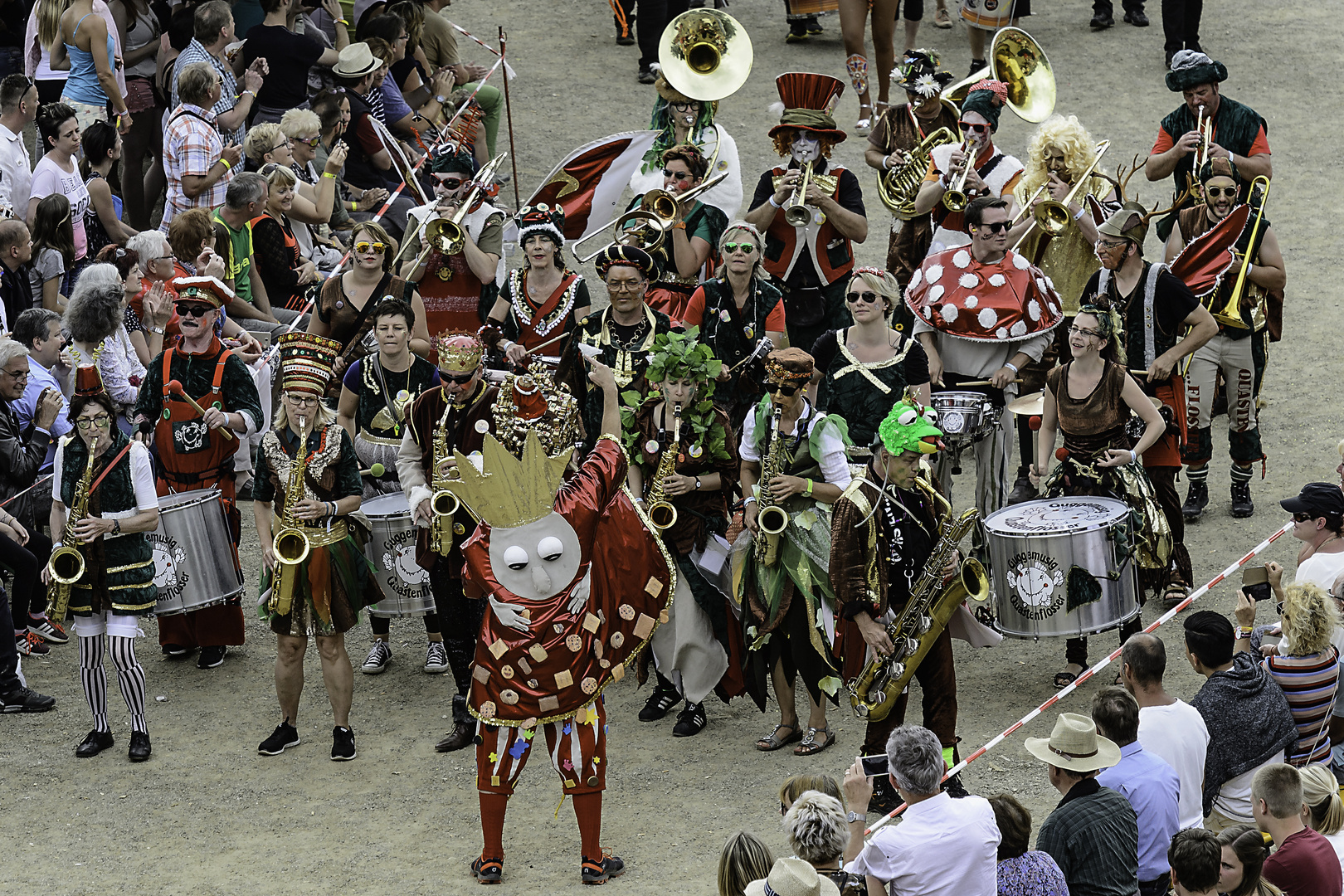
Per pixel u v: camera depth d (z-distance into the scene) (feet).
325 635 97.76
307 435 96.89
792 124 115.55
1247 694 81.51
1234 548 120.57
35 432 116.26
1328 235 174.40
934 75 137.18
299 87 169.37
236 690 109.70
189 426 107.45
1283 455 135.13
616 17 232.12
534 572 81.76
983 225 109.40
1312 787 74.33
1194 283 118.21
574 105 210.18
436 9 192.24
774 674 98.43
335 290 116.37
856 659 91.71
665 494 96.94
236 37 186.91
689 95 134.41
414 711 106.11
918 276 112.47
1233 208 127.85
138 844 89.45
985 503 112.57
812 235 118.32
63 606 98.37
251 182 138.82
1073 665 104.99
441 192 124.36
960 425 106.73
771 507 91.97
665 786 94.53
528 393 93.20
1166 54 213.87
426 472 98.27
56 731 103.91
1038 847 70.49
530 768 98.43
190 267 131.95
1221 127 139.33
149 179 172.96
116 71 163.53
